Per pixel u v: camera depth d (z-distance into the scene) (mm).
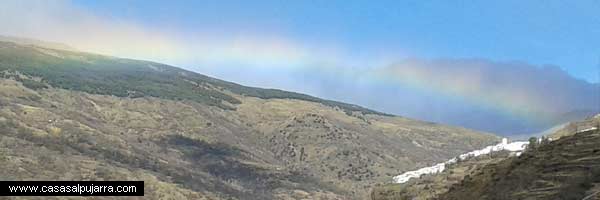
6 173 92000
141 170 123812
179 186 120500
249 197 132500
